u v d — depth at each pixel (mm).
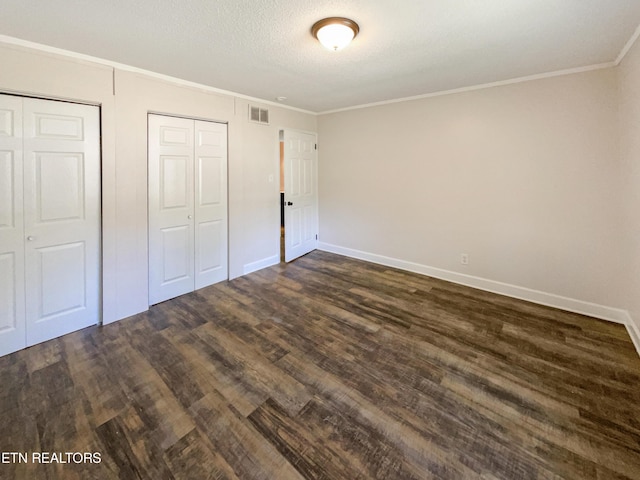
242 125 3758
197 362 2176
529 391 1896
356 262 4605
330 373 2062
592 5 1759
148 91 2834
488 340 2482
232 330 2627
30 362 2168
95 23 1941
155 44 2254
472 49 2365
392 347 2379
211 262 3660
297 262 4605
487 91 3289
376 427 1621
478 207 3508
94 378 1998
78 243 2572
